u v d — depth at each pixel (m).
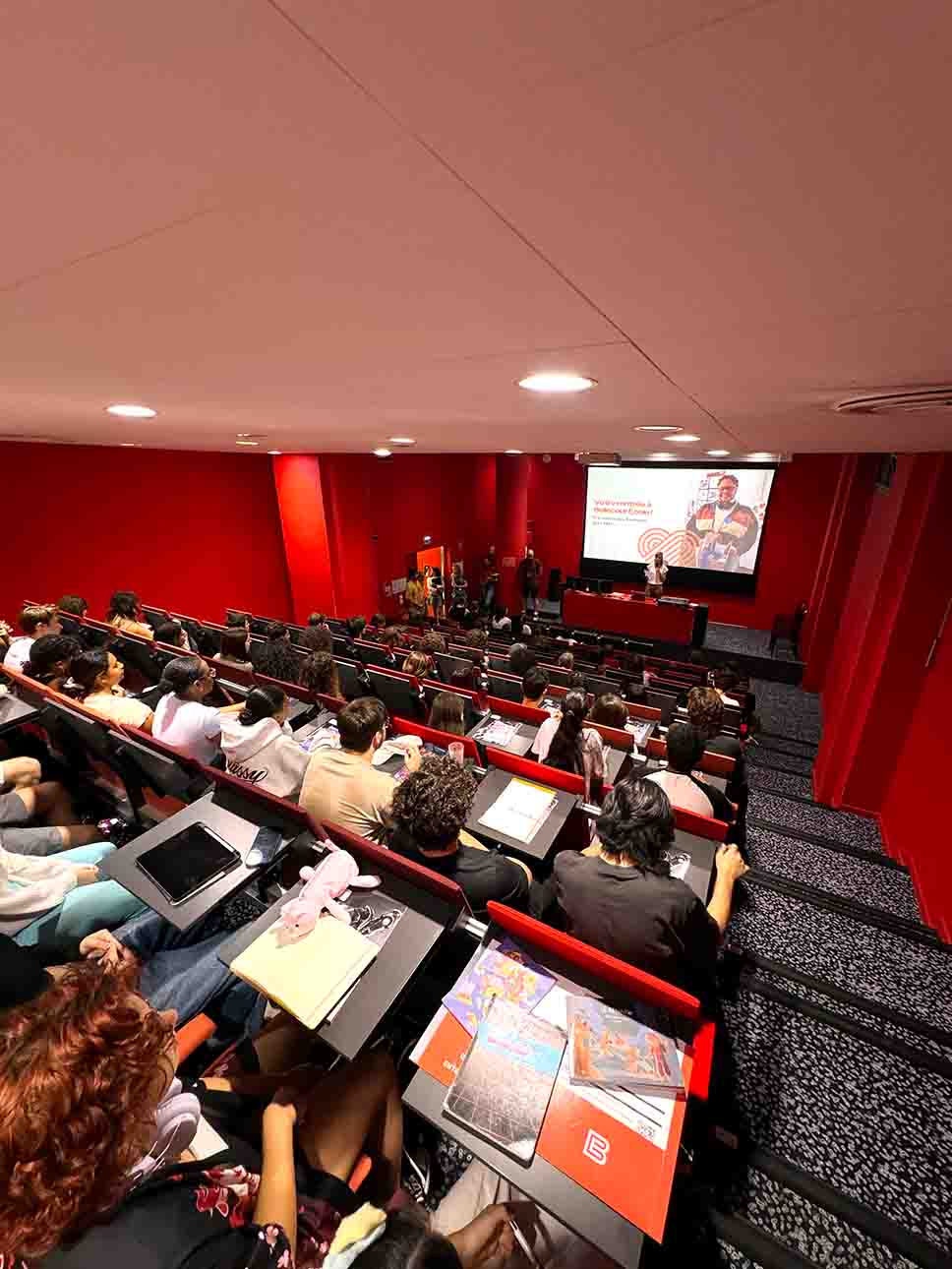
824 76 0.36
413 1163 1.58
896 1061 2.00
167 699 2.85
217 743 2.88
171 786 2.15
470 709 3.74
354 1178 1.20
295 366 1.59
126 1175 0.72
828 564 7.93
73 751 2.78
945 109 0.38
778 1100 1.87
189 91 0.40
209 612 7.62
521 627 10.49
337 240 0.69
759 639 10.53
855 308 0.87
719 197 0.55
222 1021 1.64
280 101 0.42
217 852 1.68
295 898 1.46
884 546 4.66
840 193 0.52
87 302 0.97
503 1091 1.12
